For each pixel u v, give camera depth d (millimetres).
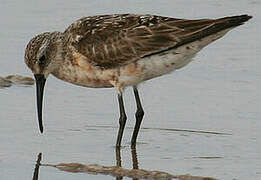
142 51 14992
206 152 14461
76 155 14445
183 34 14781
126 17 15453
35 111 16453
